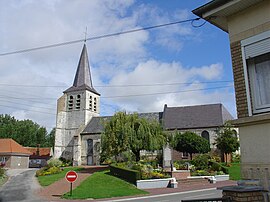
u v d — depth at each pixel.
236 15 5.70
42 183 24.27
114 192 19.12
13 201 16.58
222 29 6.38
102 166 42.78
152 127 30.86
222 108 48.62
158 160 40.25
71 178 18.23
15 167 48.38
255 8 5.37
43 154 63.19
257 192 4.34
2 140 50.69
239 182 4.75
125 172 23.80
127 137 29.59
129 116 31.25
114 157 34.88
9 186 23.19
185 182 24.38
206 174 27.47
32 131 78.75
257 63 5.23
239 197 4.31
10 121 79.69
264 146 4.73
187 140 37.88
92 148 51.56
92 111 57.47
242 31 5.53
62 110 56.16
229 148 37.12
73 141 53.53
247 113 5.20
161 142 30.75
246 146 5.03
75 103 55.97
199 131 46.22
